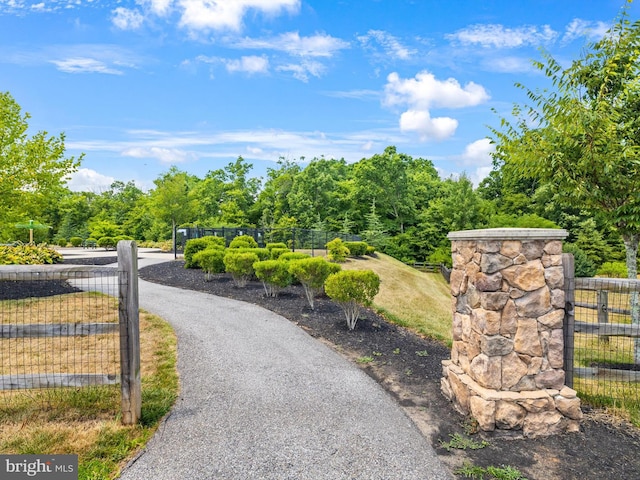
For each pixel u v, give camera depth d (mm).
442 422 3504
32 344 5625
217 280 11969
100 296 8938
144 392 3990
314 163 42438
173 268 14773
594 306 5891
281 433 3242
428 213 34281
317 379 4523
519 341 3373
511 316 3371
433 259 30484
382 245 33250
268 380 4461
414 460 2861
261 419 3496
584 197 5652
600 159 4934
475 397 3400
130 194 55656
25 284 9586
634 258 5551
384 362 5207
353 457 2887
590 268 20750
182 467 2736
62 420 3346
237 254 10797
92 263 17406
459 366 3980
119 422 3303
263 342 5965
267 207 42812
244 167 54656
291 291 10242
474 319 3600
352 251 21859
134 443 3014
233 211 40812
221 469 2715
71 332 3215
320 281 8305
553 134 5590
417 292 16000
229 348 5625
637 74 5207
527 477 2648
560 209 27984
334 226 36906
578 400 3311
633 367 5270
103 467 2705
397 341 6246
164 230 39625
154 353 5348
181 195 32969
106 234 36281
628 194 5184
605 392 4133
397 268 21969
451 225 31859
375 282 6699
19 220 12586
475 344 3578
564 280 3697
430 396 4113
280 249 13617
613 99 5453
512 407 3242
